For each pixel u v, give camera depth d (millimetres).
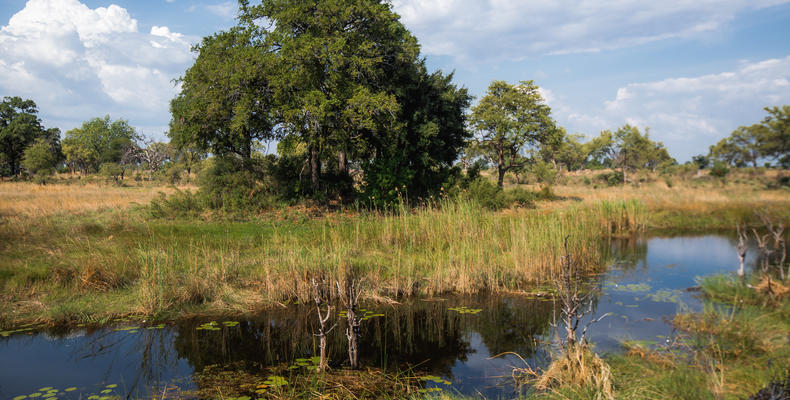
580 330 6996
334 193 24859
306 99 19438
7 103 67125
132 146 61875
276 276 9148
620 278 10500
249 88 20328
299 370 5707
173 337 6926
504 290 9703
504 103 41812
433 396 4902
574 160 87750
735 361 5199
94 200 23594
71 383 5293
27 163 50469
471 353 6344
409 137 25672
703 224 19688
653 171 69562
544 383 4988
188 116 20953
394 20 25141
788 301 7363
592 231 13836
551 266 10477
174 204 19266
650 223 19688
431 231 12461
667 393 4398
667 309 7953
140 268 9188
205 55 21250
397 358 6164
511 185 56094
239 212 19125
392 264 10430
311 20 21094
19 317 7402
